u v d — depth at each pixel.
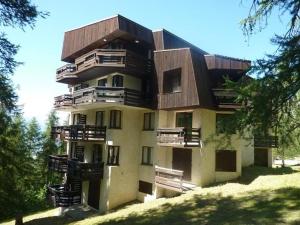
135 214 20.47
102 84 31.64
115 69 28.09
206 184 25.86
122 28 27.59
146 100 28.41
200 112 26.23
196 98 24.88
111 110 29.11
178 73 27.11
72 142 35.44
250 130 10.78
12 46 14.89
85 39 31.67
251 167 31.58
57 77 35.06
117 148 28.31
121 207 27.09
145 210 21.03
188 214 16.89
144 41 29.80
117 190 27.59
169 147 28.69
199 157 25.92
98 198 28.83
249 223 13.06
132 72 28.31
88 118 32.88
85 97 28.52
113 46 30.12
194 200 20.27
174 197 23.81
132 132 29.19
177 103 26.14
